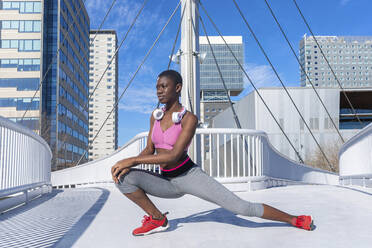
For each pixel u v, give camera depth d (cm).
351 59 19775
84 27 8694
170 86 220
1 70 6219
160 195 237
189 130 214
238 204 231
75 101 7462
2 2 6431
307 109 5028
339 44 19900
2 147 398
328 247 211
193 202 465
